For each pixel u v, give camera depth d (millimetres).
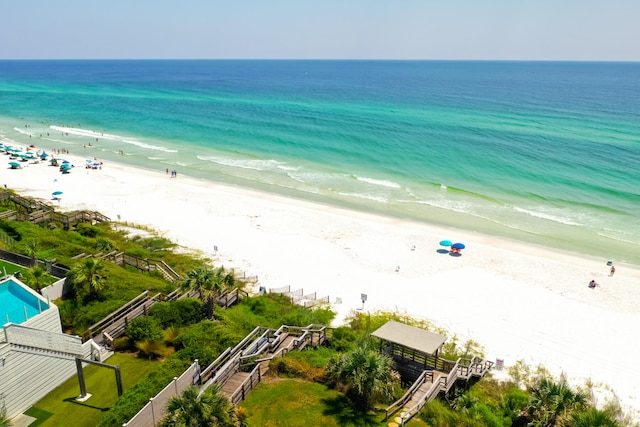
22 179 66500
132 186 65062
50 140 96500
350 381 20891
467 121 113812
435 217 56031
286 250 45969
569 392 21281
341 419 19906
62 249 36312
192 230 50000
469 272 42344
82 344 23406
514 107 140375
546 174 71000
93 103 153125
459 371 26531
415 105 145625
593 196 62188
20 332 19453
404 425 20266
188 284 29453
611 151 82750
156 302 28938
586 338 32750
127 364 23781
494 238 50250
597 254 46781
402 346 26656
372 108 138125
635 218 55250
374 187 66688
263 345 25875
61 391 21469
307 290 38469
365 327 32344
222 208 57156
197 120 118812
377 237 49781
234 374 22609
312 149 87688
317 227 52062
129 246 44312
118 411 18281
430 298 37656
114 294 29594
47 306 22484
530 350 31141
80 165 75750
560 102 152875
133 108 141125
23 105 147375
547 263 44438
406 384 25984
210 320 28328
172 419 15898
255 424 19281
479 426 21484
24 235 38688
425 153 83438
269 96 173875
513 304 37062
